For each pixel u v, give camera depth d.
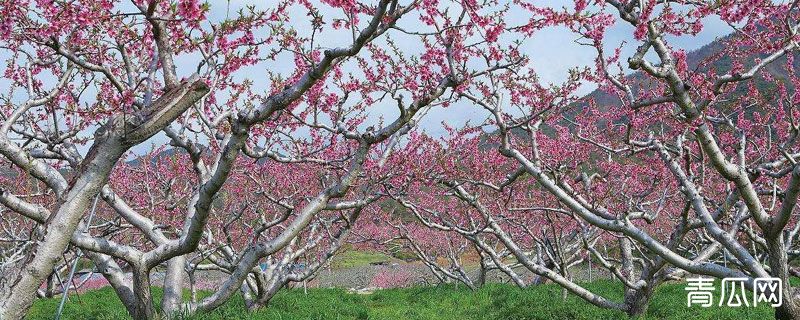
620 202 10.70
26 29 4.91
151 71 5.86
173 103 4.31
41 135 7.90
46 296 12.41
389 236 21.11
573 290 10.49
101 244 6.42
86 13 4.38
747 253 6.98
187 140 7.68
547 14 5.47
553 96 8.10
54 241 4.12
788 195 6.23
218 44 5.16
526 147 11.48
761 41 6.35
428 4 5.78
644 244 7.69
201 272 27.00
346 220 11.34
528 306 12.24
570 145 10.96
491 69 6.39
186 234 6.87
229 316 10.30
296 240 12.45
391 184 10.75
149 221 7.60
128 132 4.24
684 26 5.64
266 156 7.76
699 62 8.21
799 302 6.71
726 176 6.50
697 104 6.30
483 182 10.14
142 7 4.76
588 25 5.96
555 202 14.03
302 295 15.52
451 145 11.55
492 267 18.48
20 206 5.14
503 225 18.06
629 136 8.09
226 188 13.60
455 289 18.09
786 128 10.30
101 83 7.71
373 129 7.09
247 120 5.18
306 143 9.22
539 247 15.34
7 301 3.97
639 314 10.40
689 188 7.63
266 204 13.70
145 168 10.93
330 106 7.50
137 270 6.67
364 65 7.71
